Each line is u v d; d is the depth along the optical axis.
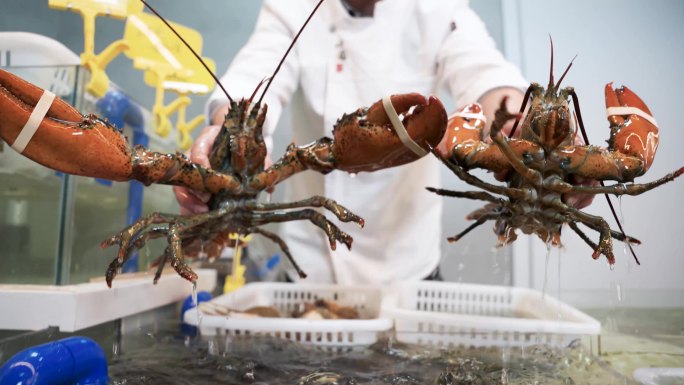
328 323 0.85
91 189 0.88
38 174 0.81
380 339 0.88
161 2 1.96
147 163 0.66
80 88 0.83
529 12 1.72
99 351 0.64
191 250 0.93
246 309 1.10
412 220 1.36
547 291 1.42
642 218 1.58
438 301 1.23
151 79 1.24
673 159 1.60
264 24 1.30
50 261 0.80
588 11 1.70
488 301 1.24
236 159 0.74
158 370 0.69
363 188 1.33
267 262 1.78
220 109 1.08
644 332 0.92
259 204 0.76
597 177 0.69
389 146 0.68
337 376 0.67
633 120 0.72
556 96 0.69
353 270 1.36
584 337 0.85
